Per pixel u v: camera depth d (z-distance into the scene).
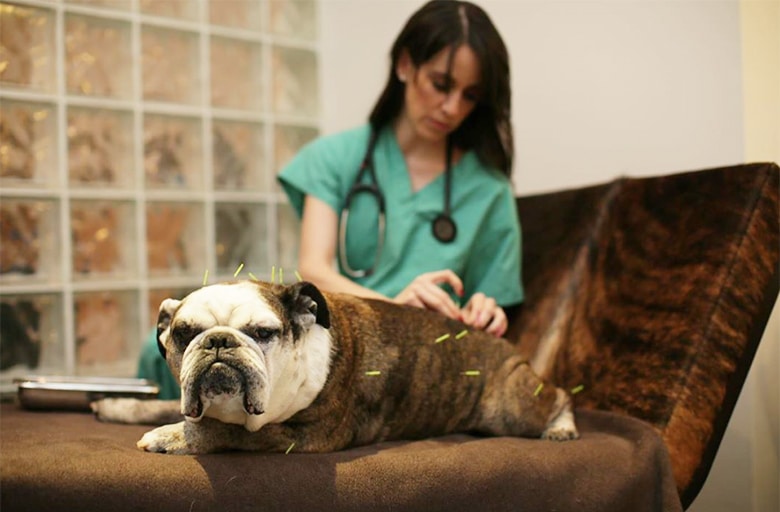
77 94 2.37
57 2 2.29
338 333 1.06
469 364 1.25
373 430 1.14
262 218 2.78
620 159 2.02
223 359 0.87
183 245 2.62
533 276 1.84
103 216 2.45
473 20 1.60
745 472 1.64
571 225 1.82
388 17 2.70
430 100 1.62
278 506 0.93
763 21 1.66
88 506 0.88
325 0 2.93
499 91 1.65
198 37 2.62
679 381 1.32
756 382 1.62
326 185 1.78
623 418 1.32
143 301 2.48
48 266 2.34
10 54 2.25
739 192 1.45
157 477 0.90
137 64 2.46
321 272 1.63
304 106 2.92
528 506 1.08
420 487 1.01
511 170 1.82
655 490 1.20
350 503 0.96
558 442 1.23
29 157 2.30
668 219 1.57
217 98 2.68
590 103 2.09
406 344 1.17
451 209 1.74
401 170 1.75
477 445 1.13
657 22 1.92
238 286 0.97
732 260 1.38
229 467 0.94
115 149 2.46
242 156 2.75
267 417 0.96
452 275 1.50
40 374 2.32
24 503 0.86
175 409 1.29
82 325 2.40
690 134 1.84
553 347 1.68
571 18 2.13
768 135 1.66
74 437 1.11
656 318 1.45
